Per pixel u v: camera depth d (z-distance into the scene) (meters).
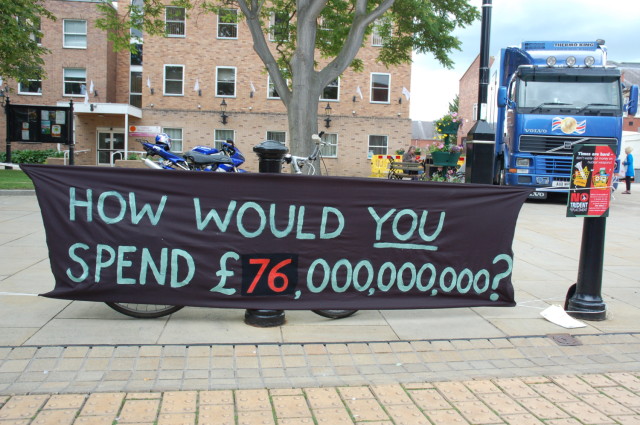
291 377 3.58
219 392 3.33
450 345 4.23
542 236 9.54
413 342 4.26
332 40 16.98
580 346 4.29
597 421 3.12
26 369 3.51
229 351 3.94
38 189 4.21
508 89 14.87
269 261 4.43
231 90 29.66
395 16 16.16
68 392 3.24
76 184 4.24
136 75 32.25
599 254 4.91
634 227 10.94
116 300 4.31
